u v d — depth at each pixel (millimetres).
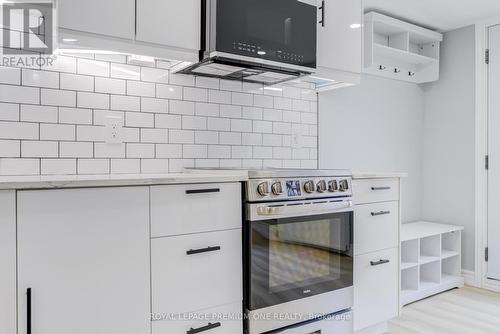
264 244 1644
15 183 1133
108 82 1841
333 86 2527
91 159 1793
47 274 1191
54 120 1707
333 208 1878
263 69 1944
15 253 1144
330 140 2764
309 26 2000
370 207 2146
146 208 1377
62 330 1215
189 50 1717
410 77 3357
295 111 2549
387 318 2244
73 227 1236
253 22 1784
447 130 3395
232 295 1588
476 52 3188
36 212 1175
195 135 2102
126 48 1567
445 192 3404
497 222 3074
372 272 2162
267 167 2303
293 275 1746
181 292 1454
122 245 1326
